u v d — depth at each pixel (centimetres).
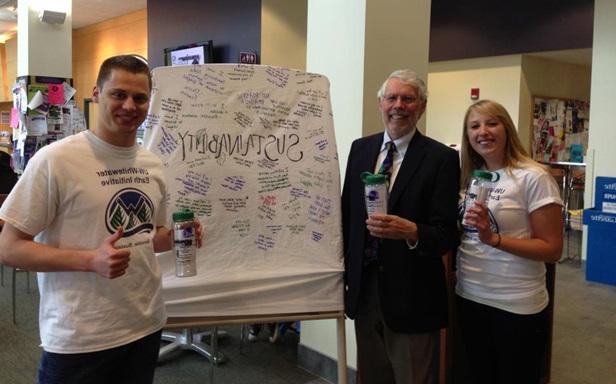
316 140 194
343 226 201
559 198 182
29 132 480
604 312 426
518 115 693
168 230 167
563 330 386
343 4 274
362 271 188
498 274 185
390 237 164
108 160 143
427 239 166
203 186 183
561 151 793
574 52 652
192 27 527
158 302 154
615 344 360
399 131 180
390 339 186
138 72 141
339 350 188
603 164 555
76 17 847
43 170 133
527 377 188
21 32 575
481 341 195
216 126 186
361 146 200
